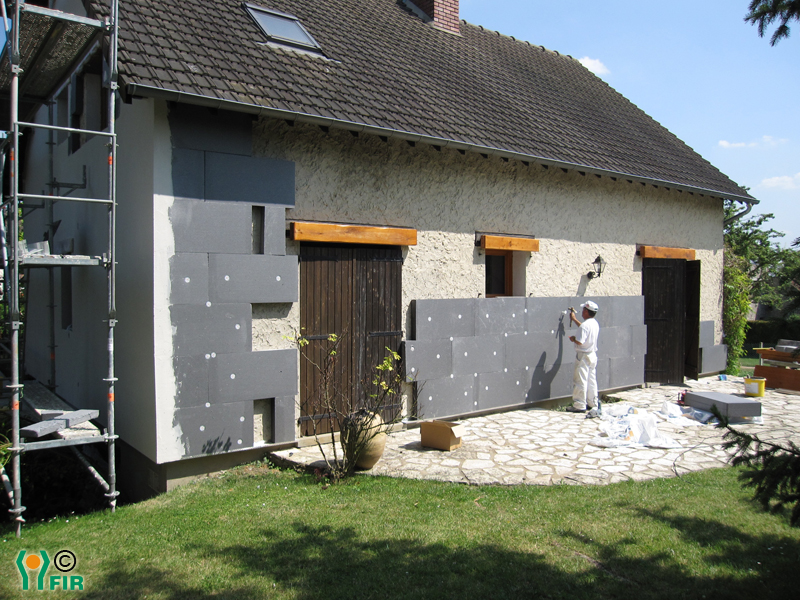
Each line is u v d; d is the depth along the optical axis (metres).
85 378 7.66
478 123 8.11
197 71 5.77
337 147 6.79
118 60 5.27
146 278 5.68
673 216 11.55
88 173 7.58
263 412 6.31
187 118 5.68
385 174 7.23
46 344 9.68
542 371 9.06
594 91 13.58
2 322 10.00
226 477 5.90
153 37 6.06
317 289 6.70
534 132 8.97
